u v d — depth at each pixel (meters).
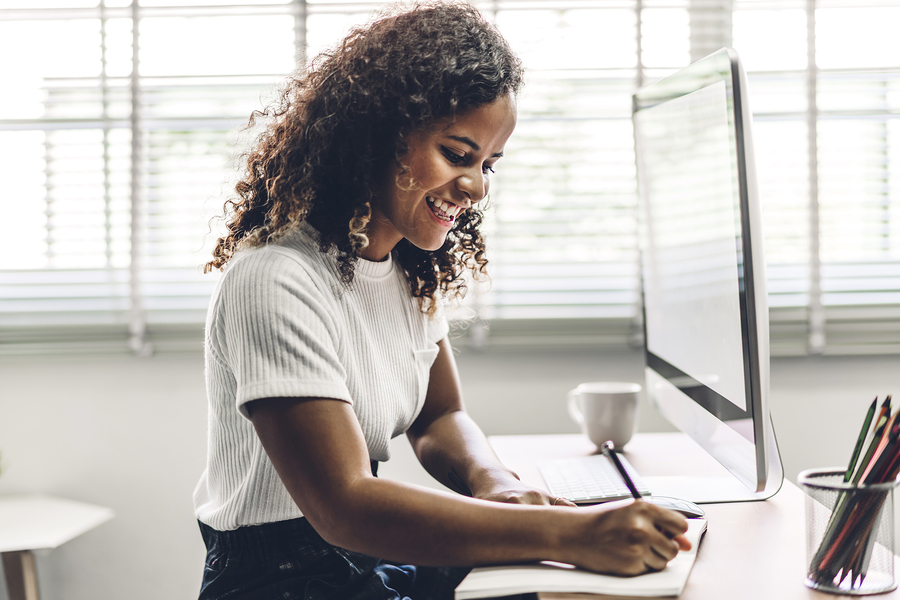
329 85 0.85
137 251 1.78
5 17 1.79
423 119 0.79
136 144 1.78
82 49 1.79
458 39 0.81
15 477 1.76
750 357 0.80
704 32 1.77
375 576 0.82
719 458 0.94
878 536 0.62
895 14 1.76
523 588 0.61
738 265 0.82
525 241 1.81
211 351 0.80
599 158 1.80
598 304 1.78
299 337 0.72
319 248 0.84
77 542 1.76
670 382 1.19
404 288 1.00
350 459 0.68
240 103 1.79
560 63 1.79
